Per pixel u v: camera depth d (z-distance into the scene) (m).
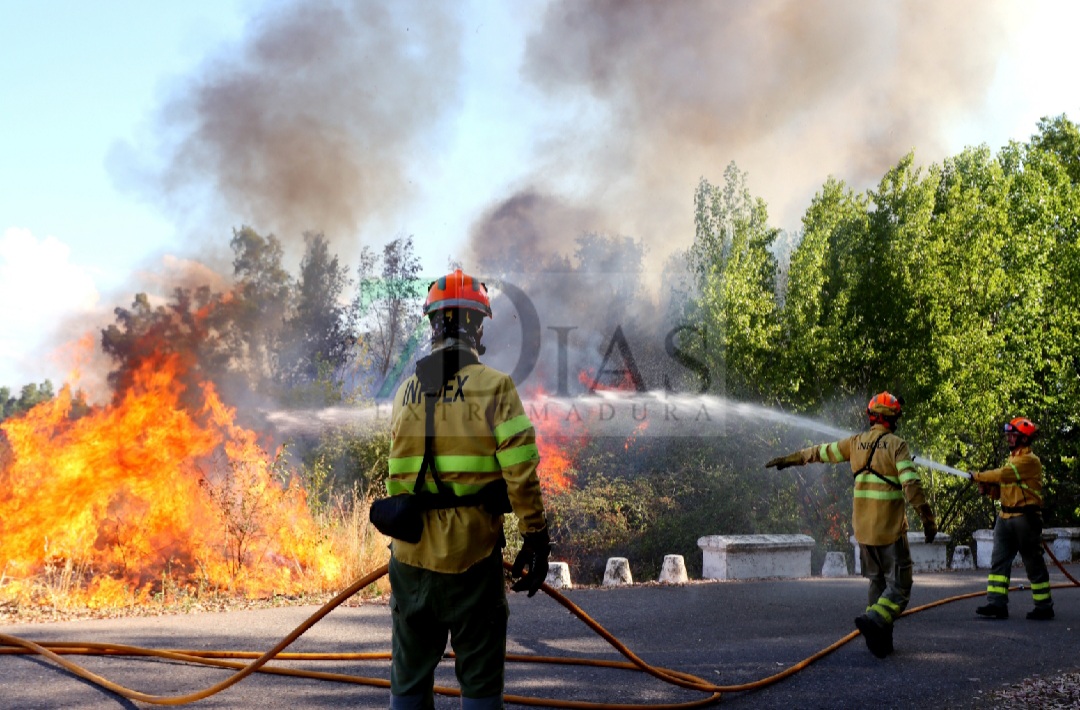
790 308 16.30
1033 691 5.03
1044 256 18.81
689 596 8.96
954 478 16.66
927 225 16.89
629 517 16.59
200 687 4.66
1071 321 19.41
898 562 6.22
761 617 7.74
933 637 6.91
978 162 18.62
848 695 4.97
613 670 5.40
